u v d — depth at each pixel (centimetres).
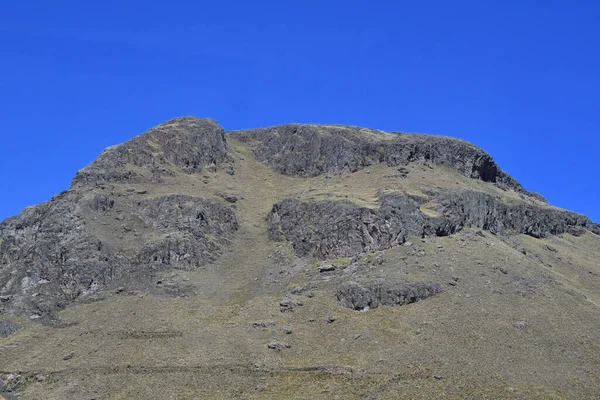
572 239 13662
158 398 7862
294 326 9294
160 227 11800
